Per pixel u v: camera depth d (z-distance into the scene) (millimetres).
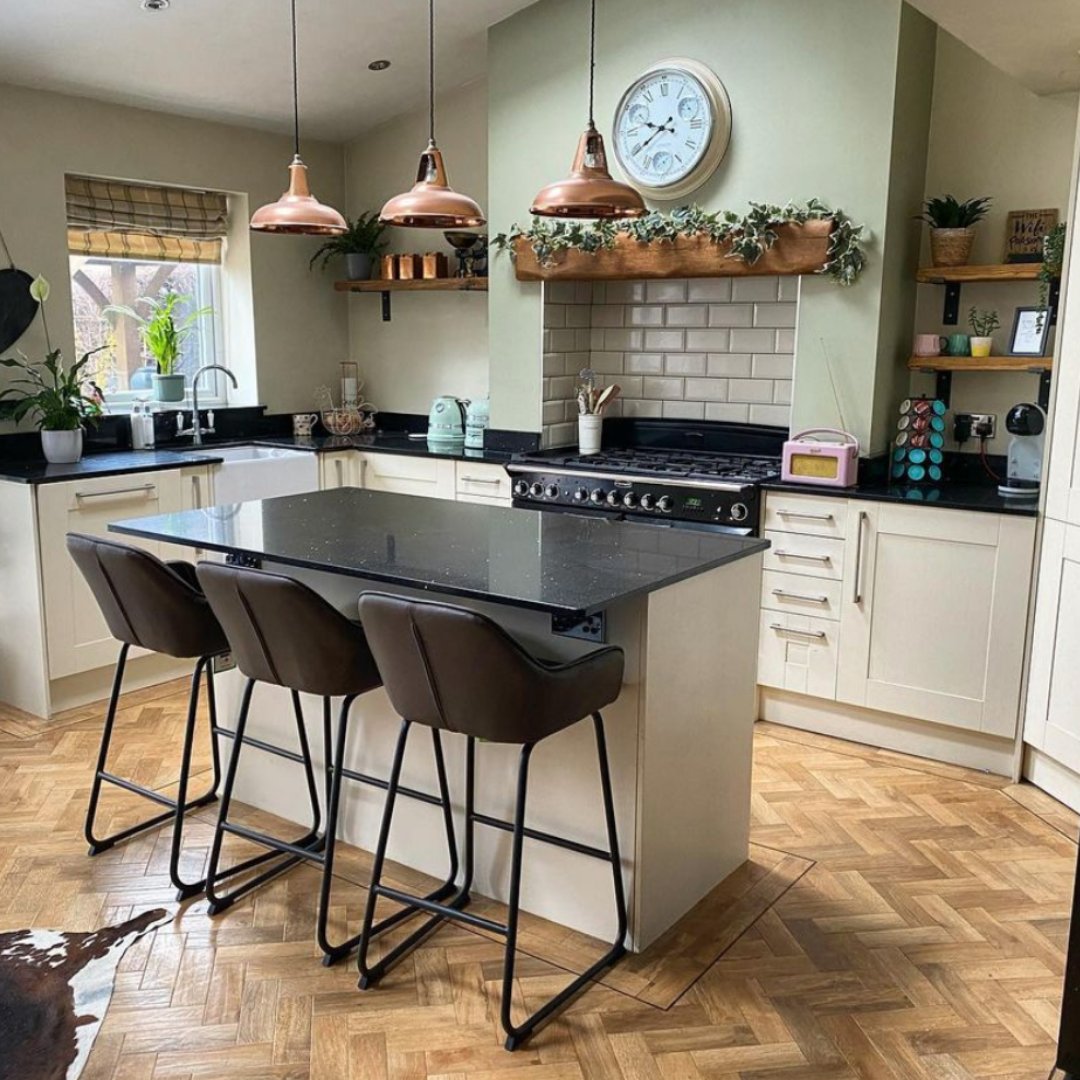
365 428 5934
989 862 3113
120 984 2512
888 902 2891
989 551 3598
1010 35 3174
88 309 5090
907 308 4203
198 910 2838
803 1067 2238
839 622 3949
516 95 4719
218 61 4543
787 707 4199
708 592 2740
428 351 5719
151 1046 2297
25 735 4043
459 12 4477
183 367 5504
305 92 5004
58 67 4367
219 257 5551
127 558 2781
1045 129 3932
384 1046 2305
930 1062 2252
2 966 2578
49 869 3039
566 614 2236
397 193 5629
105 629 4355
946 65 4082
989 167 4062
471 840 2879
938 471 4102
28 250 4598
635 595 2383
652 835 2633
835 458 3938
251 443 5348
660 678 2574
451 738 2898
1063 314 3359
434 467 5047
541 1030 2361
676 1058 2270
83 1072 2213
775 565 4062
